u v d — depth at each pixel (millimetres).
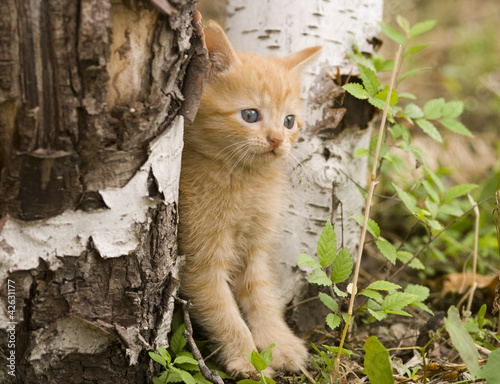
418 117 2953
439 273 3869
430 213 2820
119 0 1751
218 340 2682
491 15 7840
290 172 3035
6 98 1735
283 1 3043
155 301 2254
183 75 2123
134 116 1896
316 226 3096
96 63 1752
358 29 3070
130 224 2055
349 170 3162
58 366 2105
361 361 2760
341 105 2975
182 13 1935
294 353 2695
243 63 2699
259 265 2959
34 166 1831
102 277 2057
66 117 1801
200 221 2693
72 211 1940
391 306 2291
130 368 2230
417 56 6762
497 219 2807
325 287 3115
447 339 2869
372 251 3992
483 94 6168
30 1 1667
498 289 2721
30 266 1934
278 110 2703
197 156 2717
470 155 5277
